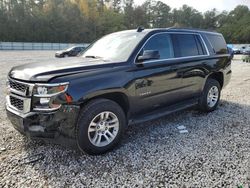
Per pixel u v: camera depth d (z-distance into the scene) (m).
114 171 2.79
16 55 23.80
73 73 2.90
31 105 2.78
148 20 83.50
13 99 3.09
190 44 4.52
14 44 39.56
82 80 2.89
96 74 3.03
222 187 2.47
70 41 56.47
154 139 3.70
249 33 70.25
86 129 2.96
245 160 3.02
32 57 21.05
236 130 4.08
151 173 2.74
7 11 51.41
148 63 3.60
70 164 2.94
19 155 3.13
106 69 3.15
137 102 3.52
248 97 6.61
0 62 15.76
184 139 3.70
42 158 3.07
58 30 54.25
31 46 41.34
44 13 54.81
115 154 3.20
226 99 6.36
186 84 4.35
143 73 3.51
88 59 3.60
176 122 4.50
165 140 3.66
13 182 2.55
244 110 5.33
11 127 4.05
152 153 3.23
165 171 2.78
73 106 2.81
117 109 3.25
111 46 3.96
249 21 74.81
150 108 3.78
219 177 2.65
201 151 3.28
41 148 3.33
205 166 2.88
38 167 2.86
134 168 2.85
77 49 20.86
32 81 2.78
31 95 2.77
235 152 3.25
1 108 5.16
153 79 3.67
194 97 4.70
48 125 2.74
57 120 2.75
